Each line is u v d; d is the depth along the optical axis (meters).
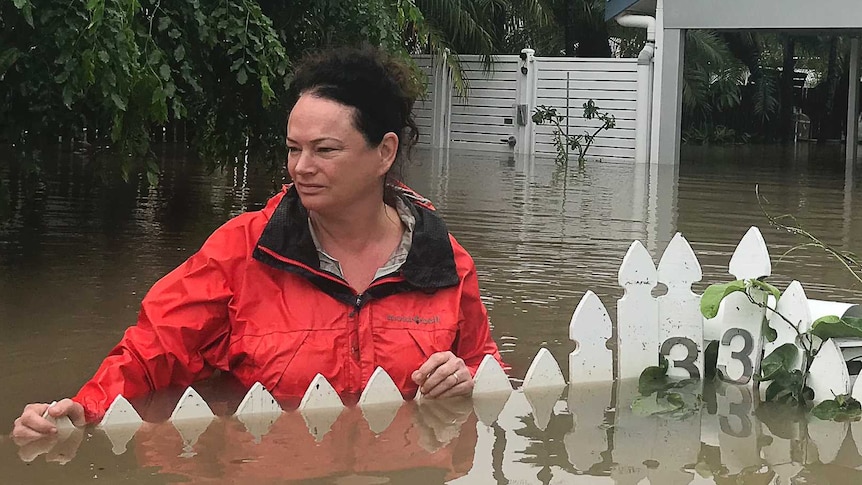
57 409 3.07
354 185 3.37
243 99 8.52
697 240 8.25
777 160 20.45
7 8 6.09
